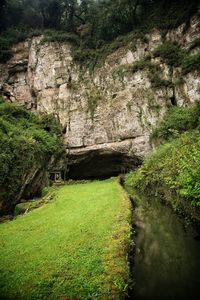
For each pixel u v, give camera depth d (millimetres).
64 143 39312
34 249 11258
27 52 46062
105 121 37812
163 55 36781
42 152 30766
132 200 21812
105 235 12188
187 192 13227
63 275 8844
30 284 8422
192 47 35031
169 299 8062
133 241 12500
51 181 34000
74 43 43938
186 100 34031
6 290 8172
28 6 48469
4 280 8781
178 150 20344
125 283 8570
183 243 12047
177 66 35750
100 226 13516
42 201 22438
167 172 19484
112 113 37562
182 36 36844
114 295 7715
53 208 19312
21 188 23375
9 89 45312
